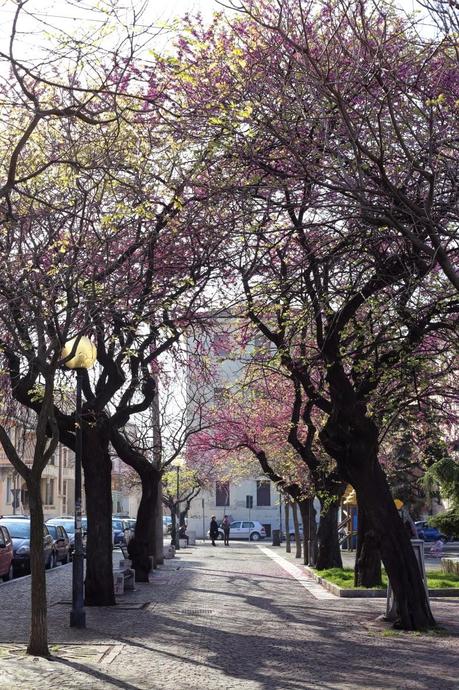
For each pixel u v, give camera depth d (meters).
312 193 11.25
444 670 11.08
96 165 12.66
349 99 10.59
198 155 11.98
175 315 16.25
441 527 27.64
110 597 18.97
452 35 9.80
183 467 58.84
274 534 60.56
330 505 29.12
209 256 13.03
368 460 15.12
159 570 31.88
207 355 21.30
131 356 18.44
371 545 21.97
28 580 26.77
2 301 13.38
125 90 12.14
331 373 15.05
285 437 33.28
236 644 13.38
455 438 28.81
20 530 31.61
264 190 12.28
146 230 14.49
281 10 11.25
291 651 12.71
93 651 12.38
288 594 22.27
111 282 14.78
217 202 11.62
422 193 11.30
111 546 19.27
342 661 11.83
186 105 11.90
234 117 10.88
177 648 12.90
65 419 19.14
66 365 14.47
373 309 14.31
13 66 9.20
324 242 12.73
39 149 13.87
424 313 13.84
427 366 17.47
